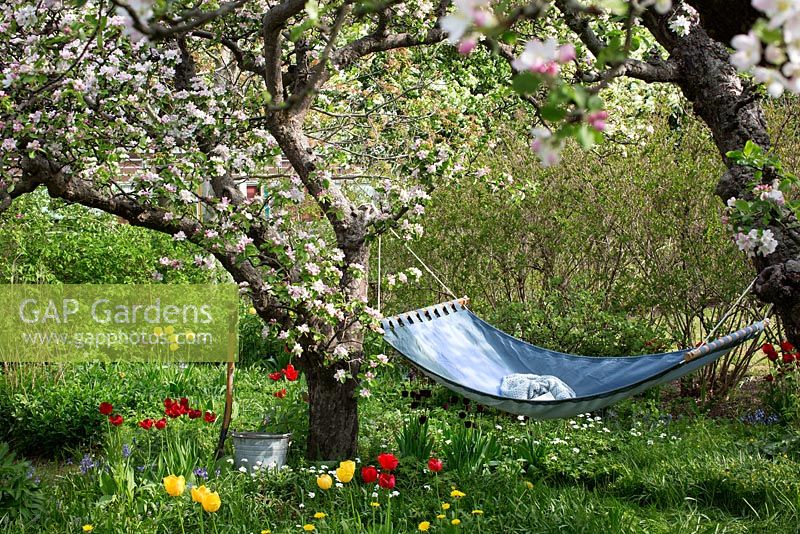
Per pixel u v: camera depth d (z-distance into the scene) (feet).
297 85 15.97
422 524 12.78
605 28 19.26
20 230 26.17
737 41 4.23
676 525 13.89
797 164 22.62
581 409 15.90
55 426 19.43
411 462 16.99
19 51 14.84
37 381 21.79
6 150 13.66
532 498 15.19
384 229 16.78
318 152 21.11
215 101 16.57
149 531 13.60
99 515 13.99
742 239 11.83
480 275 27.14
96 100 15.53
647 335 24.02
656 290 24.67
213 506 11.87
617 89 27.32
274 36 14.46
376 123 24.95
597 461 17.78
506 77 29.55
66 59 13.96
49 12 14.74
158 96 15.88
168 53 16.16
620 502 15.93
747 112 14.69
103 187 15.52
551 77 4.47
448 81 27.07
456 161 17.30
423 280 27.81
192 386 23.89
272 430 18.51
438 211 26.96
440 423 21.21
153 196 15.30
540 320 24.79
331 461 17.07
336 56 16.15
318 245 16.07
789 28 3.84
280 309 16.78
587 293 24.67
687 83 15.28
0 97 13.50
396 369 26.91
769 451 18.12
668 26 15.17
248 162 16.66
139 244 28.53
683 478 16.35
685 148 25.20
